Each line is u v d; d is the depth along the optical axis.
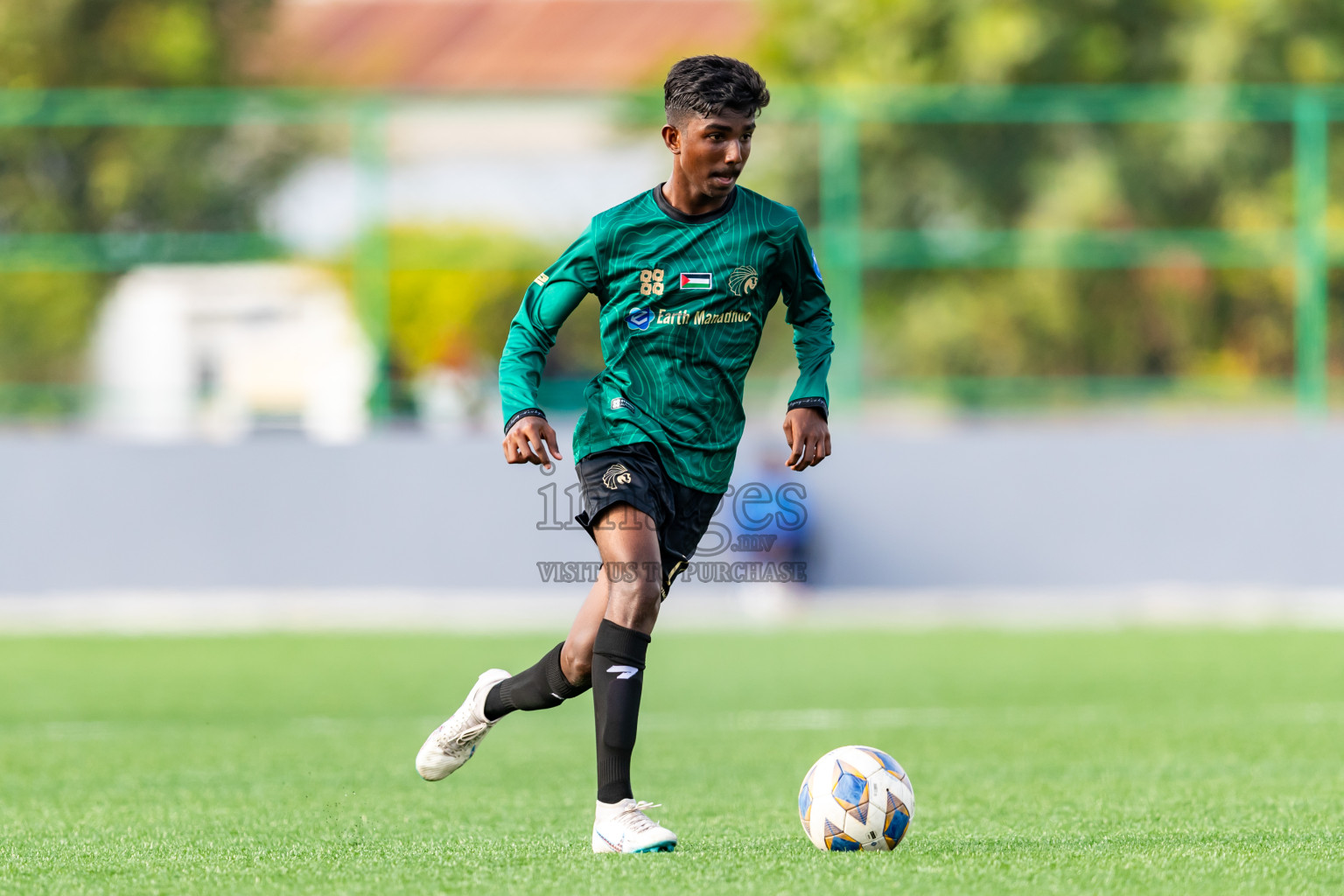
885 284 56.53
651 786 21.78
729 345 16.06
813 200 56.62
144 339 56.12
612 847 15.24
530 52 108.25
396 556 52.53
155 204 56.69
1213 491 52.81
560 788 21.61
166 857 15.72
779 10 80.69
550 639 44.38
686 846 15.93
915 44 74.75
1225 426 56.09
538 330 16.25
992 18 73.25
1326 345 56.44
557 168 57.25
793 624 48.38
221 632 46.31
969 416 56.72
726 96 15.21
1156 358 58.22
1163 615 49.81
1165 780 21.73
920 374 57.38
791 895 13.02
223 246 55.50
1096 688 34.25
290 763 24.38
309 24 106.94
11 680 36.47
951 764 23.77
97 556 52.28
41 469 52.44
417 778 22.69
